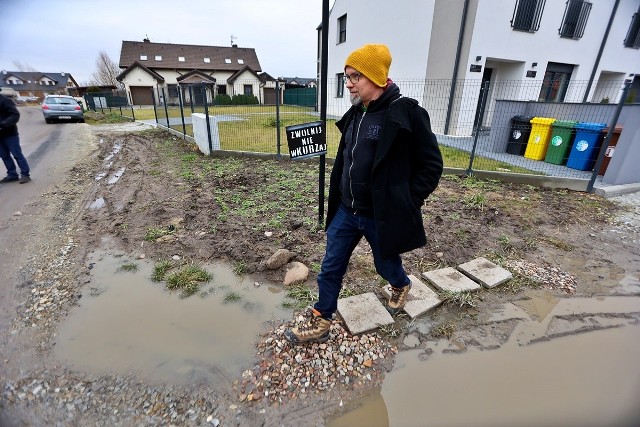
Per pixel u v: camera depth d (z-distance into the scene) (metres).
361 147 1.74
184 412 1.75
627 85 4.67
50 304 2.56
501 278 2.89
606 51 12.23
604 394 1.88
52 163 7.18
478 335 2.31
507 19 9.51
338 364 2.05
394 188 1.71
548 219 4.25
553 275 3.03
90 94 28.92
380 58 1.59
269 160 7.40
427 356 2.13
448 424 1.72
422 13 10.25
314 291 2.72
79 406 1.77
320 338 2.19
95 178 6.04
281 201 4.70
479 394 1.88
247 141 9.51
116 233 3.74
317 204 4.57
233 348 2.16
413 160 1.76
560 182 5.48
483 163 6.89
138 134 11.74
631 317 2.51
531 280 2.93
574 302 2.67
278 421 1.71
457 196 5.05
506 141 7.96
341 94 15.93
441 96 10.16
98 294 2.69
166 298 2.66
